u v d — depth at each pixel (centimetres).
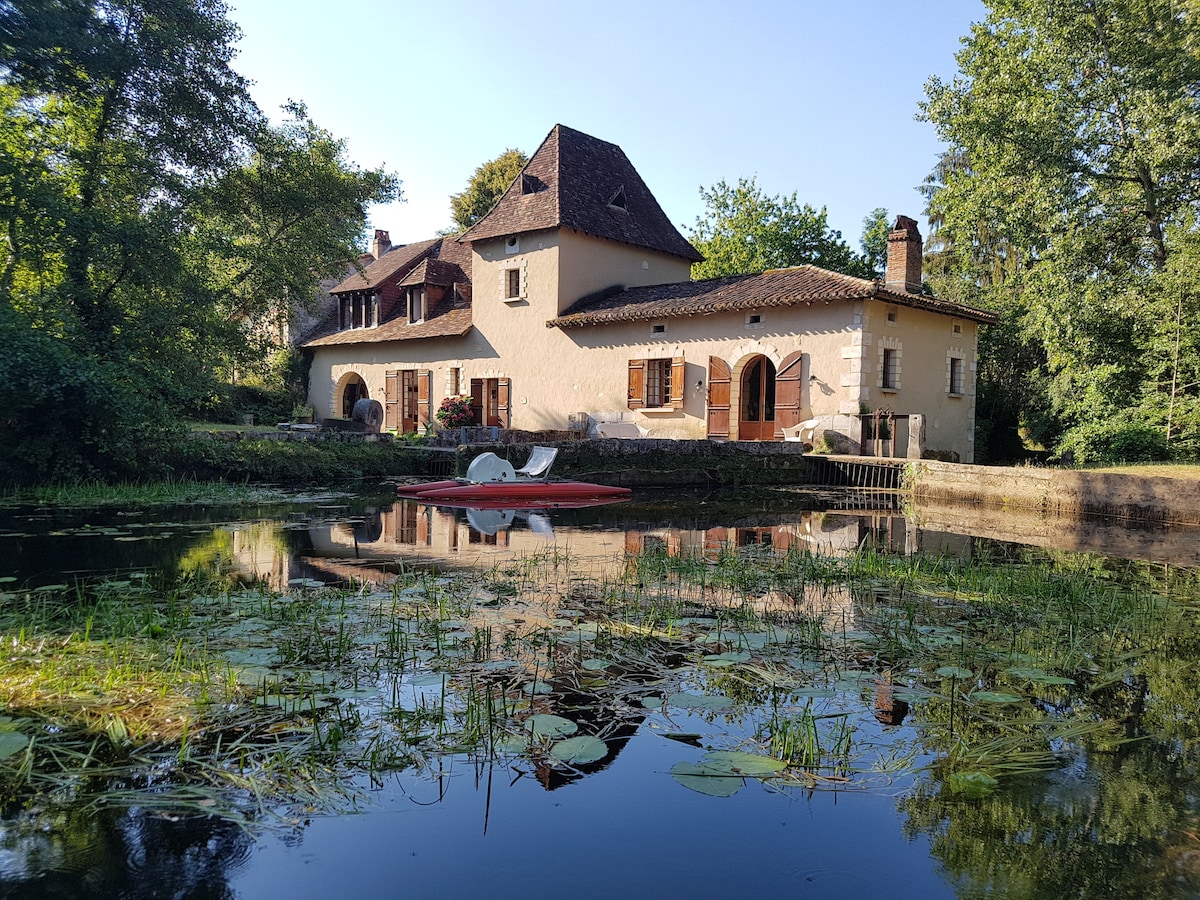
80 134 1285
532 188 2080
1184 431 1416
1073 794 224
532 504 1091
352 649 344
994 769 239
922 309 1669
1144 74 1500
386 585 480
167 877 176
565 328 1964
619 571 546
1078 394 1719
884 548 707
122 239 1144
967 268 2712
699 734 264
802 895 172
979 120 1692
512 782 226
